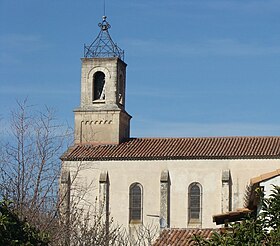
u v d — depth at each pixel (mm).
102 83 101562
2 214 27094
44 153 40531
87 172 94812
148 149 95500
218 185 91438
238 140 95000
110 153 95562
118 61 101625
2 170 39625
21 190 39344
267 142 93688
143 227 92500
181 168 93062
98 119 99250
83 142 98875
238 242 24047
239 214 34312
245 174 90875
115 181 94500
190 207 92250
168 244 58094
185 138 97375
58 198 41938
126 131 101250
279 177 29844
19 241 26828
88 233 43531
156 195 93438
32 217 37500
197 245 25781
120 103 101750
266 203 25922
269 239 24125
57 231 40000
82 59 101938
